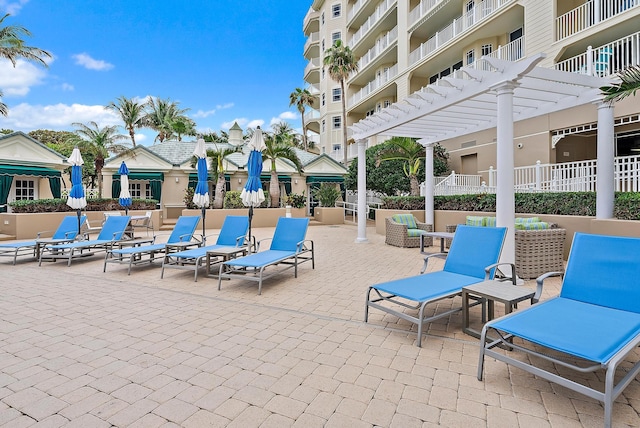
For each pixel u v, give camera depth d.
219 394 2.79
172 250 8.49
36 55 19.23
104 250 10.35
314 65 37.84
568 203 8.76
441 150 18.36
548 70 6.76
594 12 12.46
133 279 6.94
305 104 40.81
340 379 3.01
